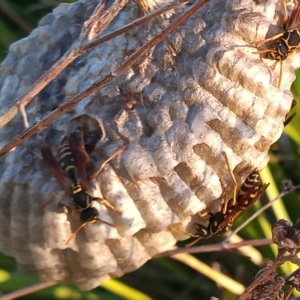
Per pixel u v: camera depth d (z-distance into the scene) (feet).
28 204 0.65
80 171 0.63
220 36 0.63
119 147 0.63
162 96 0.63
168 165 0.62
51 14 0.69
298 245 0.62
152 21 0.64
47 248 0.65
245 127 0.63
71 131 0.64
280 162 0.92
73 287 0.88
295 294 0.78
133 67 0.64
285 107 0.64
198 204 0.64
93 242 0.64
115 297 0.89
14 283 0.86
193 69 0.63
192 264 0.84
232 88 0.63
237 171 0.65
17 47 0.68
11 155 0.65
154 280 0.94
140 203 0.63
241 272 0.90
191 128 0.63
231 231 0.80
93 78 0.64
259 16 0.63
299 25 0.63
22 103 0.60
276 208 0.83
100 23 0.60
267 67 0.63
